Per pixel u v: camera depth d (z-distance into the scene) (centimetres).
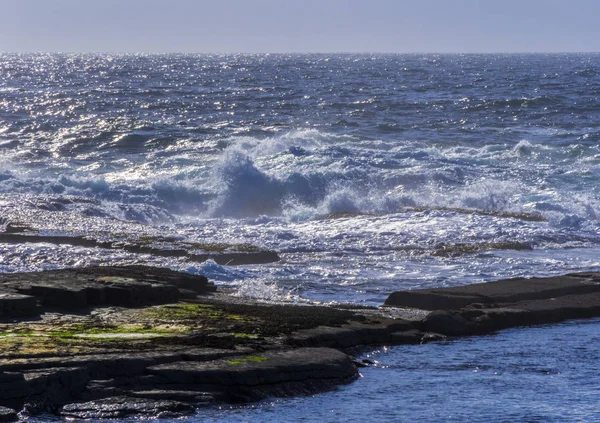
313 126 18638
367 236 7800
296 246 7212
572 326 4769
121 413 3061
